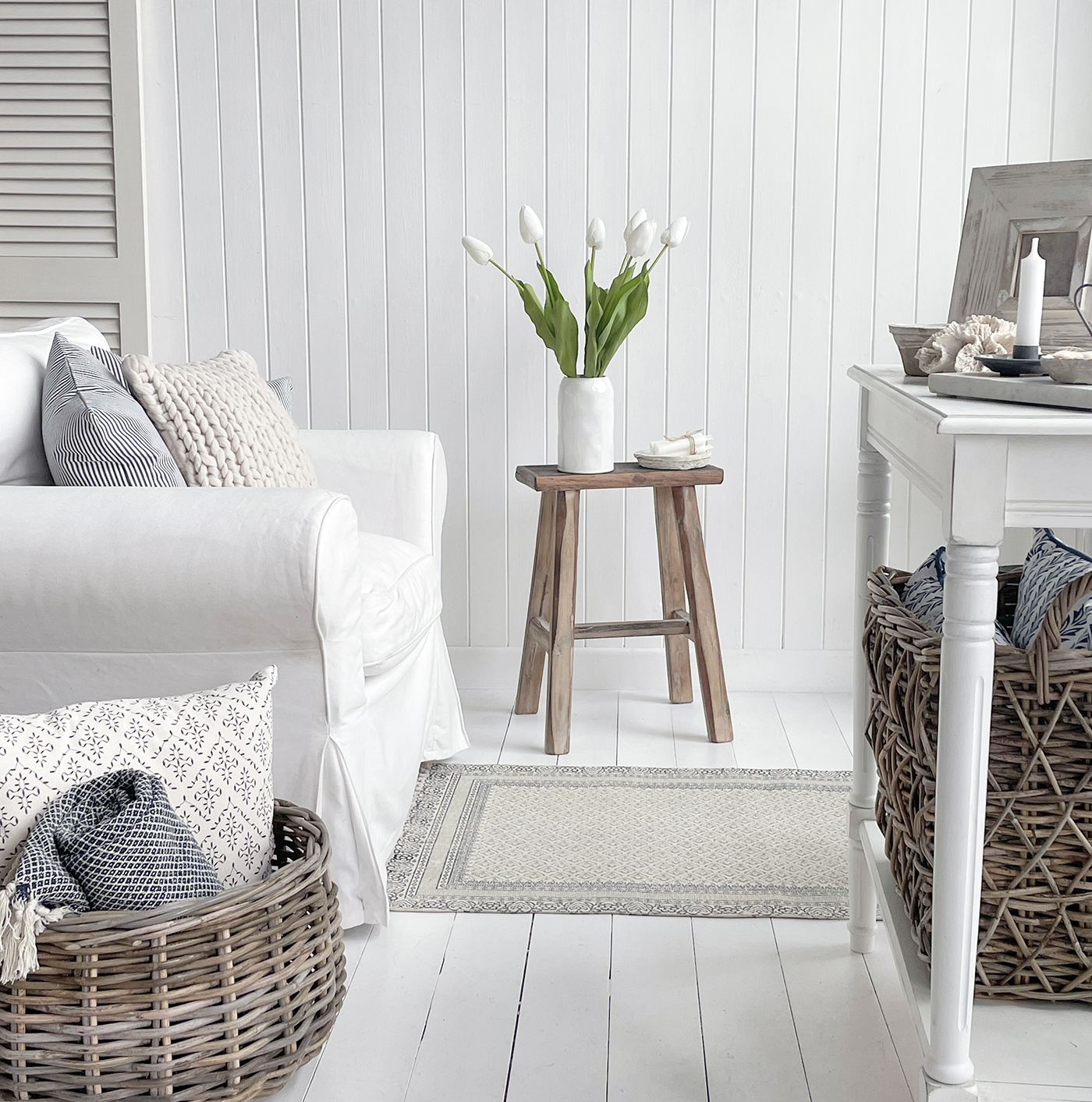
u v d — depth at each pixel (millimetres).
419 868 2082
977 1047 1380
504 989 1700
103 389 1906
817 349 2990
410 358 3045
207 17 2926
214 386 2145
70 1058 1280
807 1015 1624
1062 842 1368
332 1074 1500
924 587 1594
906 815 1463
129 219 2984
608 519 3076
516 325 3016
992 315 1631
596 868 2076
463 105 2936
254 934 1350
